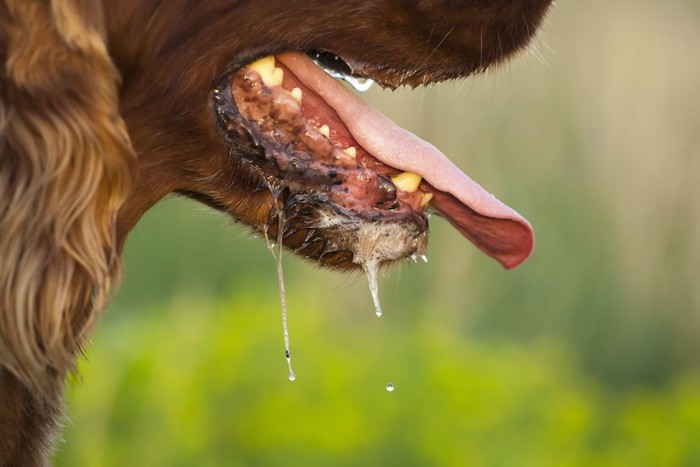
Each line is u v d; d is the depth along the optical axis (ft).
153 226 52.37
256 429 36.88
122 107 16.46
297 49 17.11
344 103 18.20
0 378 16.05
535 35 18.04
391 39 17.17
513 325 55.21
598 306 57.57
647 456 43.62
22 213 14.78
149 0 16.05
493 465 38.86
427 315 52.01
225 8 16.46
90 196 14.94
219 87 16.89
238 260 52.80
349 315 50.67
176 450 35.68
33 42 14.64
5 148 14.82
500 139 55.42
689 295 59.16
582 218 57.16
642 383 58.29
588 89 57.36
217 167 17.16
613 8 58.03
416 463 37.68
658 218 57.88
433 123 53.67
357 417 37.52
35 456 16.94
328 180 17.39
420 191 18.49
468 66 17.63
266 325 39.78
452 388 39.42
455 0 17.01
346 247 17.74
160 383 36.11
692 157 57.82
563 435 40.73
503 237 18.89
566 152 57.00
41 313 14.89
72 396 34.40
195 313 43.80
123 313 48.93
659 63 57.82
